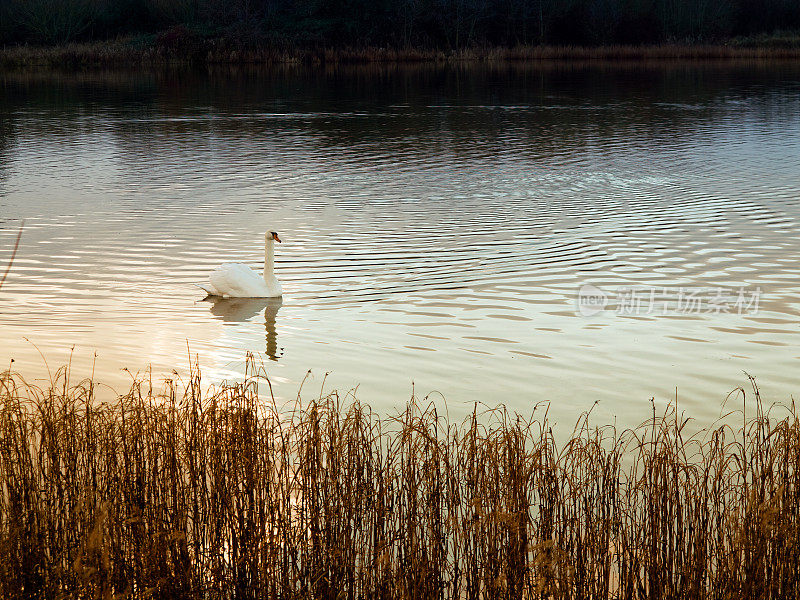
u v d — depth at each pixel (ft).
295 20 301.84
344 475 26.08
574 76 238.68
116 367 43.09
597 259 64.54
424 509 25.43
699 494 25.57
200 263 64.69
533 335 48.19
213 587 24.82
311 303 54.70
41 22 292.40
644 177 100.37
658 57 297.12
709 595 24.11
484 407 38.58
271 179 101.14
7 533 24.57
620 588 24.45
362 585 24.52
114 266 63.52
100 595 23.09
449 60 292.61
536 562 23.32
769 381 41.63
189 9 303.89
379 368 43.37
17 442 26.84
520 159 114.21
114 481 25.80
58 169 107.76
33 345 46.14
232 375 42.27
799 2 325.01
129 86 217.77
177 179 101.30
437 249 68.03
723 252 66.18
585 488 26.22
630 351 45.62
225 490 25.58
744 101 176.86
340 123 151.84
